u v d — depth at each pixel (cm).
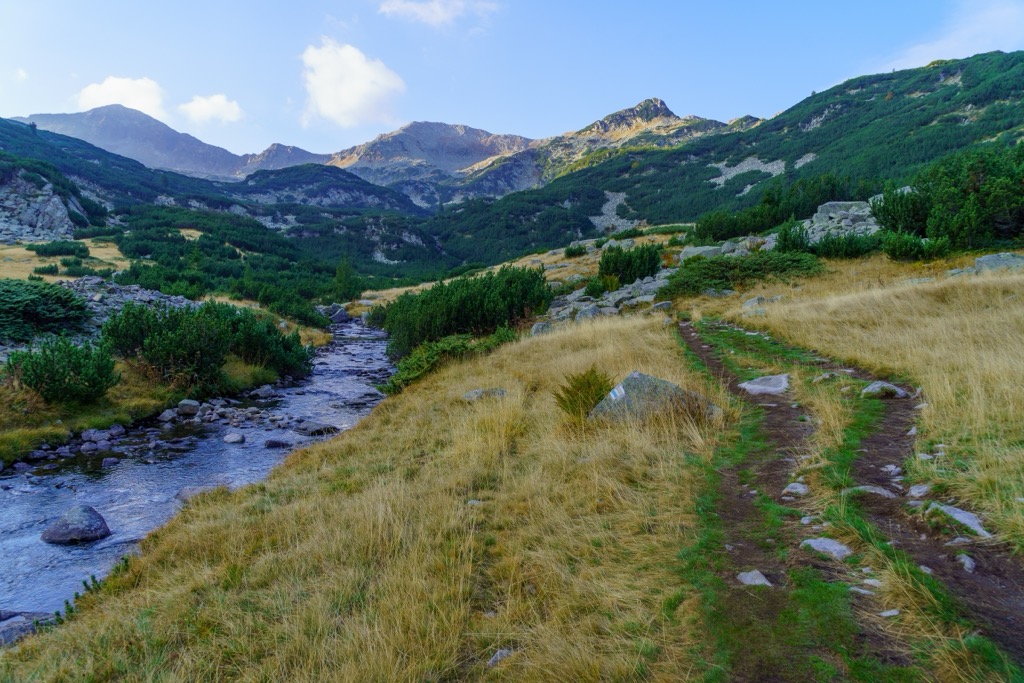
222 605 446
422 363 1650
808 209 5578
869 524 394
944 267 1861
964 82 17875
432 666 333
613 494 547
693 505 487
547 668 309
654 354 1227
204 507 761
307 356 2269
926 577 312
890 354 888
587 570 409
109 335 1684
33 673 388
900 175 11550
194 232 9812
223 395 1723
